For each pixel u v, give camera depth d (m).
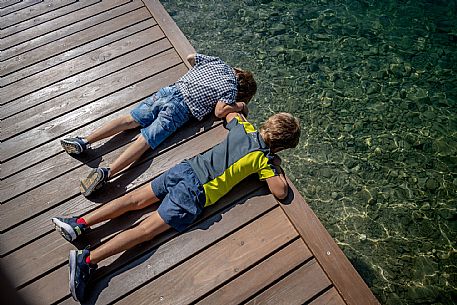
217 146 3.10
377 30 5.97
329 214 4.39
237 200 3.13
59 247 2.96
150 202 3.04
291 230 3.01
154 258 2.88
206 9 6.16
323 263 2.84
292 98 5.20
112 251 2.76
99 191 3.22
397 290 3.95
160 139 3.36
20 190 3.26
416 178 4.62
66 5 4.74
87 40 4.35
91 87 3.92
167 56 4.15
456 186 4.58
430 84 5.39
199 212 2.96
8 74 4.07
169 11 6.12
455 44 5.84
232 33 5.87
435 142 4.89
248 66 5.50
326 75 5.43
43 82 3.98
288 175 4.62
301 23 6.01
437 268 4.07
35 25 4.54
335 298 2.74
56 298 2.74
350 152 4.80
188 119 3.49
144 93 3.86
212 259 2.88
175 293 2.75
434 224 4.34
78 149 3.29
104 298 2.73
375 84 5.36
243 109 3.50
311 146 4.84
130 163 3.26
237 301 2.72
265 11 6.14
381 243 4.22
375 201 4.47
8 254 2.93
